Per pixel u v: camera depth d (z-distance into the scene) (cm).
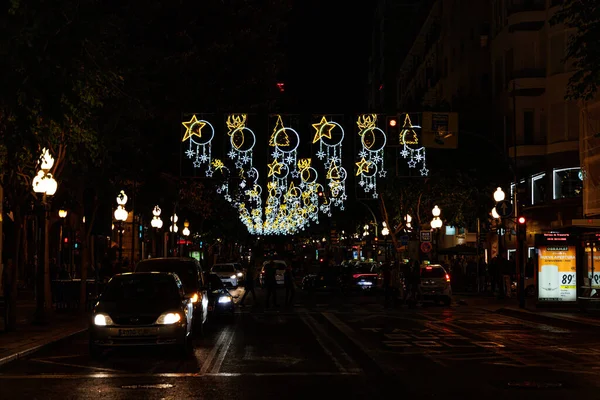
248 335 2195
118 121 2619
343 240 10275
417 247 4769
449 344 1934
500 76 5184
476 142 4850
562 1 4512
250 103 3816
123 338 1616
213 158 3706
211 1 3616
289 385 1286
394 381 1327
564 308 3203
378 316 2998
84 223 3164
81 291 2836
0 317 2683
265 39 3769
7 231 4053
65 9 1516
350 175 6369
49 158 2077
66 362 1598
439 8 7288
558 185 4603
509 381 1323
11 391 1233
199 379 1355
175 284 1780
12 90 1477
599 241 3080
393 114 3862
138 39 3409
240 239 10956
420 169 4956
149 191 3944
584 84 2100
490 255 5562
